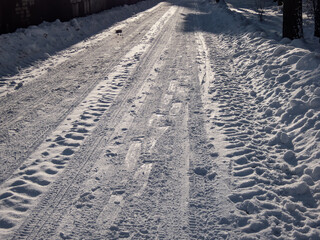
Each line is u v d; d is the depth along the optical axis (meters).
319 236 3.42
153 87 8.46
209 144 5.50
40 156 5.20
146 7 33.59
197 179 4.56
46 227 3.67
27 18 15.11
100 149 5.41
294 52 8.94
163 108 7.09
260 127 6.09
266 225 3.64
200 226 3.67
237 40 13.41
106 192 4.28
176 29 17.94
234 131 5.91
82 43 14.75
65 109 7.11
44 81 9.17
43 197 4.19
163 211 3.92
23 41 12.77
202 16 23.80
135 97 7.77
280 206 3.93
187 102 7.41
